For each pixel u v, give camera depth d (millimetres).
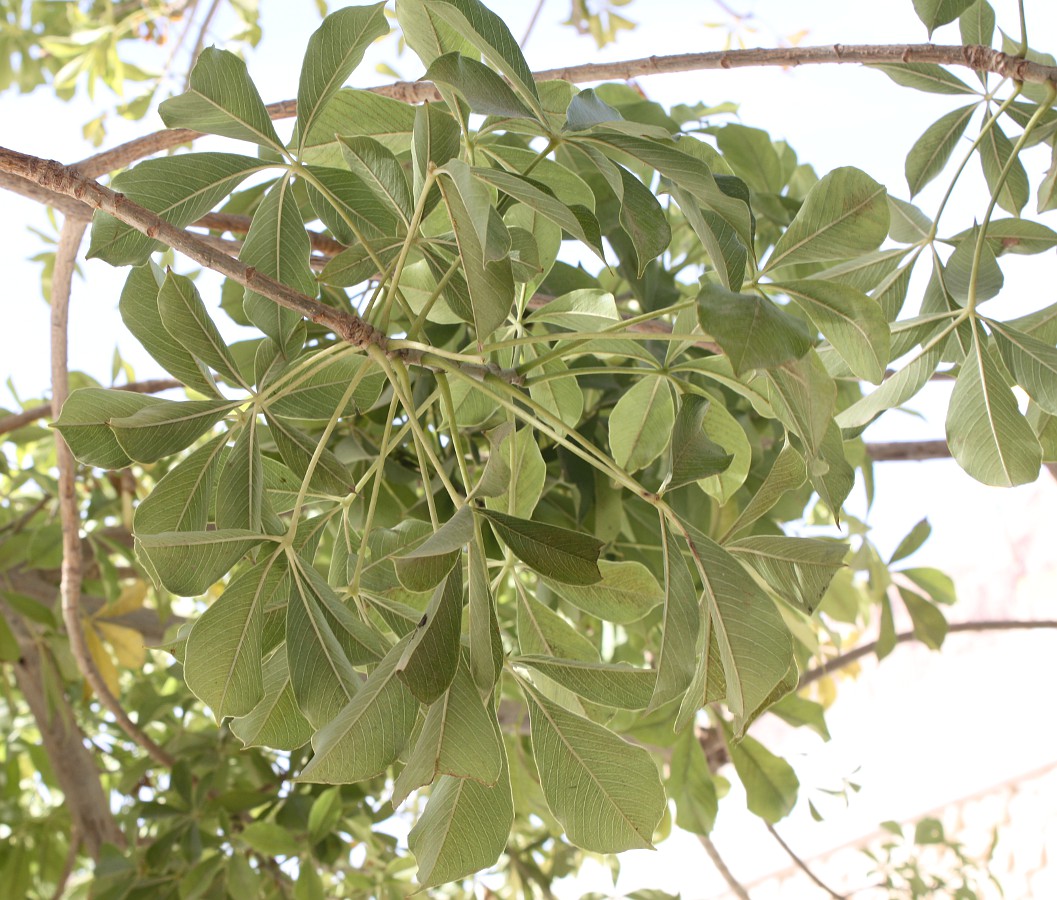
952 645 4590
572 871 2176
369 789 1598
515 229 791
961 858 2475
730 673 751
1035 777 3859
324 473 867
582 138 773
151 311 849
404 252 790
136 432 805
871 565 1744
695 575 1244
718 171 950
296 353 860
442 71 734
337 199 894
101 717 2398
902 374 915
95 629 1861
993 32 982
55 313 1135
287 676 804
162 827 1699
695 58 963
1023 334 881
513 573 933
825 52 936
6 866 1969
